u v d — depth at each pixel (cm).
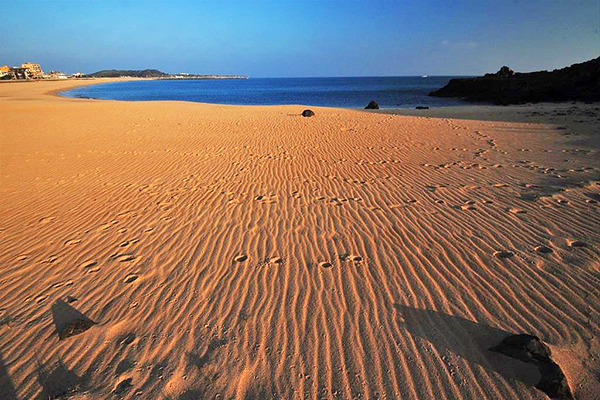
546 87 3616
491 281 376
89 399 256
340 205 628
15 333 328
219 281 406
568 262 399
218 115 2031
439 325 320
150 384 269
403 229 516
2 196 722
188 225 564
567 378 258
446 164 880
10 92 5250
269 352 298
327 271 416
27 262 459
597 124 1473
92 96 5775
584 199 583
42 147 1169
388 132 1384
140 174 866
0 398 259
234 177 830
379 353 292
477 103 4053
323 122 1702
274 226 550
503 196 626
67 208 652
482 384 259
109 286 400
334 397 255
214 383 269
